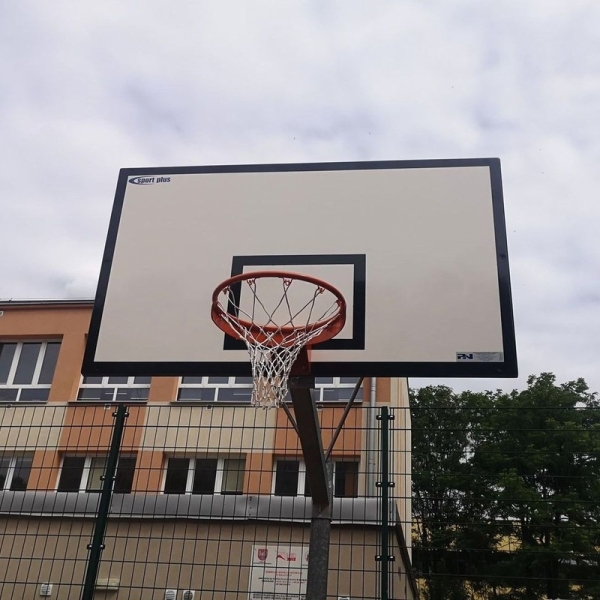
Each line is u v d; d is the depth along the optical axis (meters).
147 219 7.13
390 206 6.85
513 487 6.67
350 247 6.66
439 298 6.30
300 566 6.76
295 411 5.68
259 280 6.53
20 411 13.12
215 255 6.83
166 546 8.23
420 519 6.89
